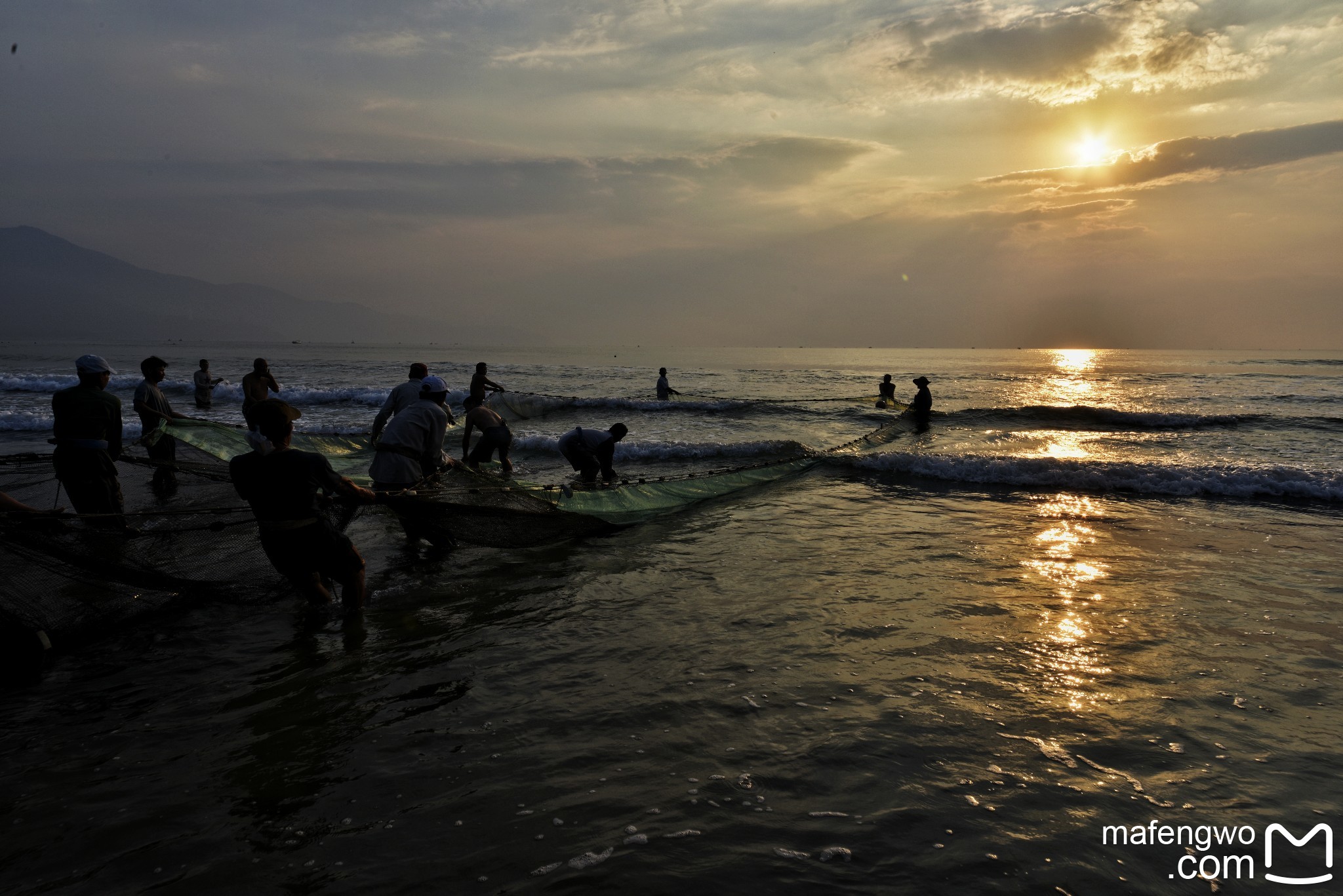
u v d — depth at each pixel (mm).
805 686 4047
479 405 10031
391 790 3066
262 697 3934
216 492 7285
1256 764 3232
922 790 3043
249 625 5023
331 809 2932
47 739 3482
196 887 2479
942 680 4129
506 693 3986
